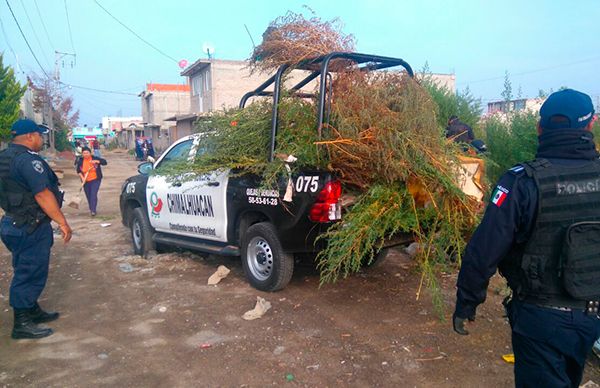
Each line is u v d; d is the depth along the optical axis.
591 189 2.20
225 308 5.02
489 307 4.88
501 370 3.68
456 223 4.43
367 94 4.58
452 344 4.11
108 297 5.48
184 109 50.12
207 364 3.85
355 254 4.32
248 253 5.54
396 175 4.34
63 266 6.79
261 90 6.09
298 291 5.46
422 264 4.58
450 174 4.45
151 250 7.36
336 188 4.66
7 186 4.31
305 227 4.82
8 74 23.09
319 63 5.11
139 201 7.29
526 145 8.64
